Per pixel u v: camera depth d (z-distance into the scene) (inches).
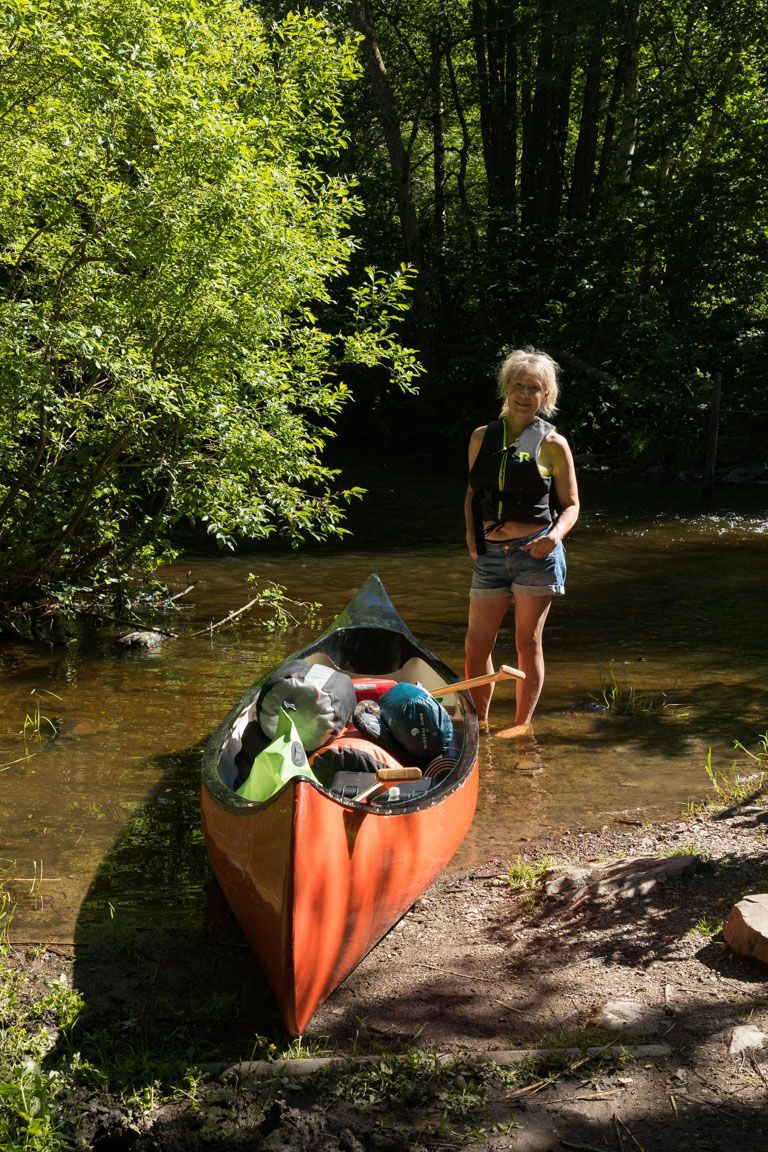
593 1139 99.7
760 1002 120.3
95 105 250.1
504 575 224.8
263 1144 101.2
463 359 834.2
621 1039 116.0
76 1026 123.3
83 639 301.9
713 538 472.1
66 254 276.4
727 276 769.6
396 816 137.6
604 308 790.5
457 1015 125.5
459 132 1251.8
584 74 905.5
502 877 162.2
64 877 163.0
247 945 145.7
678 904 147.1
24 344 253.1
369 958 140.6
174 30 278.8
